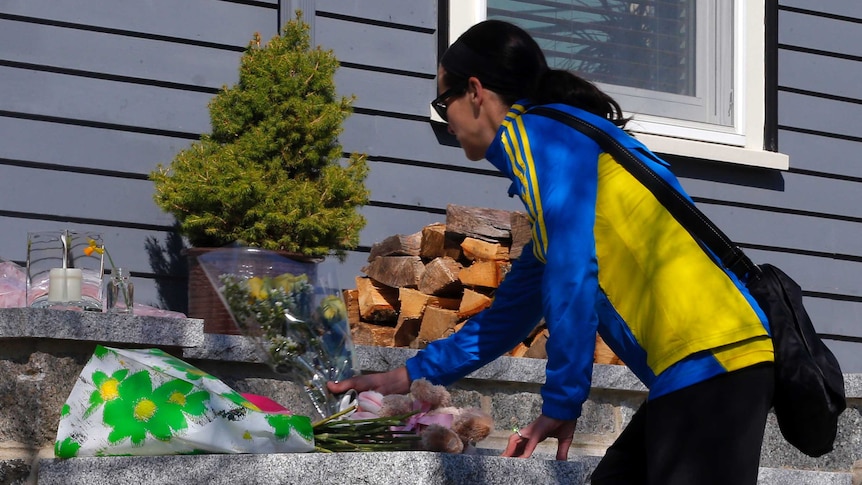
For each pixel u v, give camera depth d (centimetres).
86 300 514
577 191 386
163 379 441
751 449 362
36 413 459
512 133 406
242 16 817
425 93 876
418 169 866
